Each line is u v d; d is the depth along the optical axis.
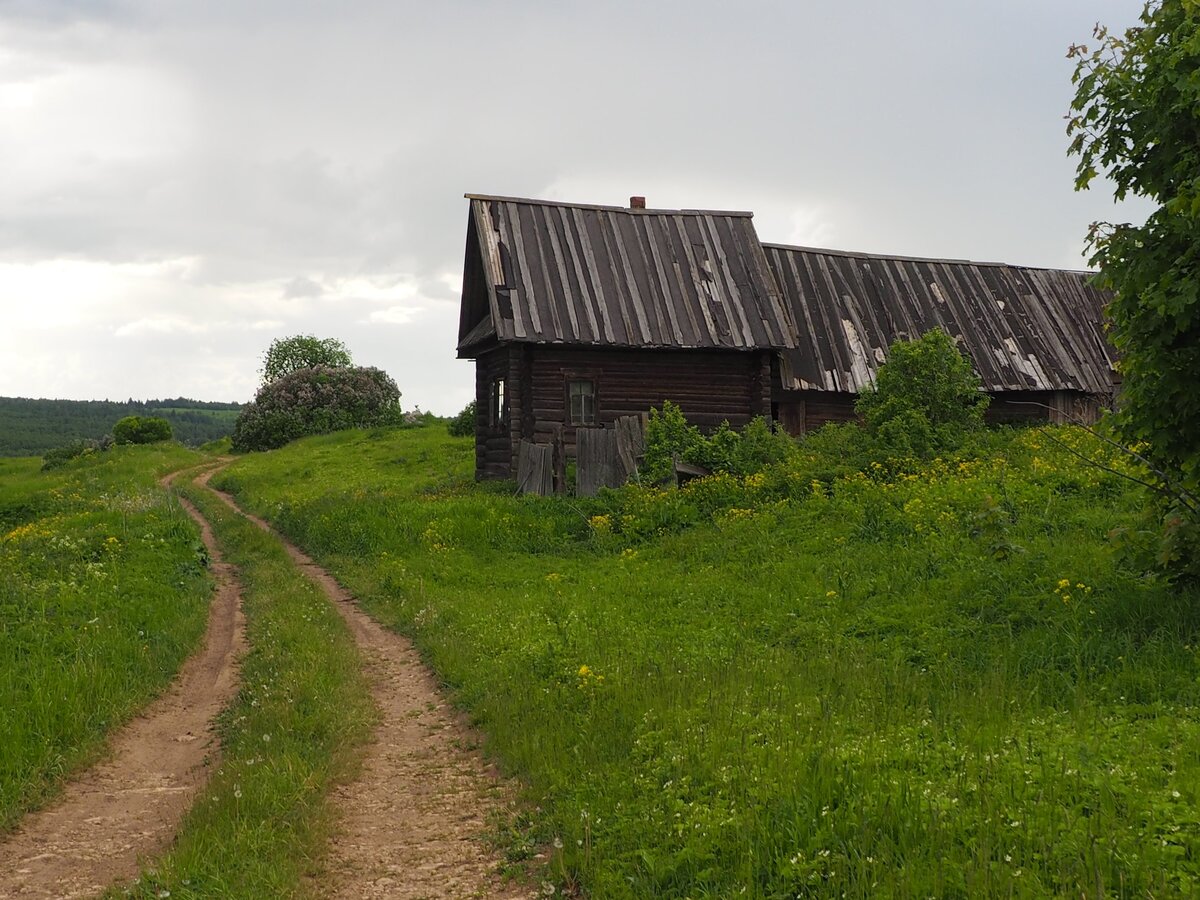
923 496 17.00
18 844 7.40
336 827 7.25
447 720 10.10
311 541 22.33
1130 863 4.85
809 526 17.02
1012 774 6.07
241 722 9.84
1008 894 4.65
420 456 41.53
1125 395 10.09
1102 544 12.91
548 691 9.77
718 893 5.39
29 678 10.35
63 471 47.53
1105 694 8.24
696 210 29.23
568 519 20.77
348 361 95.44
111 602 14.05
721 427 23.89
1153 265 9.64
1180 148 9.73
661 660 10.54
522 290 25.81
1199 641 9.06
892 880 4.96
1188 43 9.15
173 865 6.39
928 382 23.25
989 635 10.42
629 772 7.32
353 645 13.22
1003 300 30.91
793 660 10.27
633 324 25.91
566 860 6.17
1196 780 5.79
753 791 6.27
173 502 30.70
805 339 28.23
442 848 6.91
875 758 6.63
